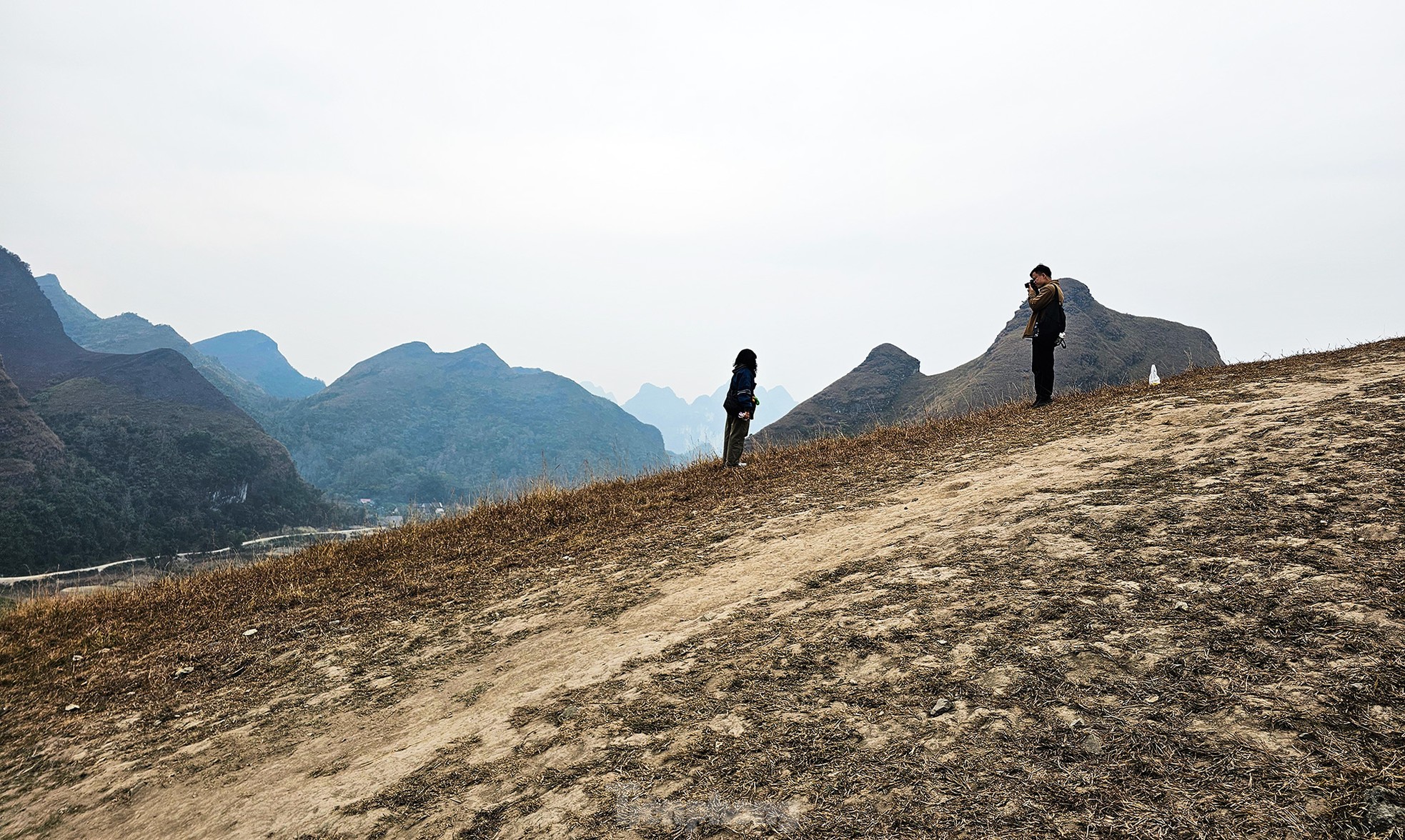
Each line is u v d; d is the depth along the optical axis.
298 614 7.45
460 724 4.00
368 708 4.73
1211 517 4.24
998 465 7.78
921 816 2.18
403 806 3.15
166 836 3.63
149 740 5.00
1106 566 3.86
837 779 2.49
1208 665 2.66
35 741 5.41
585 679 4.14
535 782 3.03
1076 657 2.95
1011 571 4.10
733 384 11.55
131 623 8.17
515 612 6.23
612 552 7.70
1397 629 2.59
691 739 3.04
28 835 4.05
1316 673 2.45
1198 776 2.08
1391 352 9.32
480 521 10.68
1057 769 2.26
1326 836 1.74
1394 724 2.09
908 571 4.60
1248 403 7.80
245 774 4.12
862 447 11.23
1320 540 3.57
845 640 3.69
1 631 8.45
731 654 3.92
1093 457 6.99
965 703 2.79
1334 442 5.31
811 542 6.28
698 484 10.63
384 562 9.15
